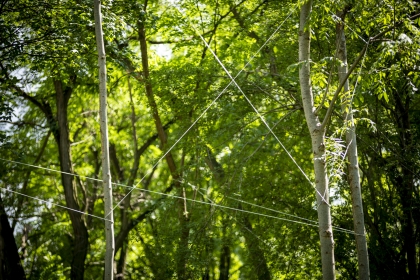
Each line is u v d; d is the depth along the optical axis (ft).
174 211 55.16
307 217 52.44
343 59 37.68
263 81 51.39
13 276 60.13
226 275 71.15
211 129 53.36
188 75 51.60
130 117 76.64
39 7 43.88
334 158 32.30
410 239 51.65
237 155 51.37
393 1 32.83
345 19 37.73
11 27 44.57
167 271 51.78
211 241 51.57
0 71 46.68
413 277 51.49
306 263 53.83
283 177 55.31
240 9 57.26
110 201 29.07
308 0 33.32
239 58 56.90
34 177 74.43
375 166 53.83
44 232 74.08
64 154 63.67
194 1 57.62
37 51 44.09
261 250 52.75
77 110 74.43
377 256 50.37
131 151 79.61
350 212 51.93
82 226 63.21
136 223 67.31
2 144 55.42
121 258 74.43
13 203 71.05
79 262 62.08
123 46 53.83
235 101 51.98
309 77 33.06
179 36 58.70
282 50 50.55
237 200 46.80
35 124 69.31
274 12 50.96
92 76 62.18
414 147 49.88
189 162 54.13
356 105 39.42
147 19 51.65
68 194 63.26
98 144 77.30
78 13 44.57
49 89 66.23
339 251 50.65
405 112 51.52
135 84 64.18
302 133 53.06
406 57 32.50
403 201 51.44
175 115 54.08
